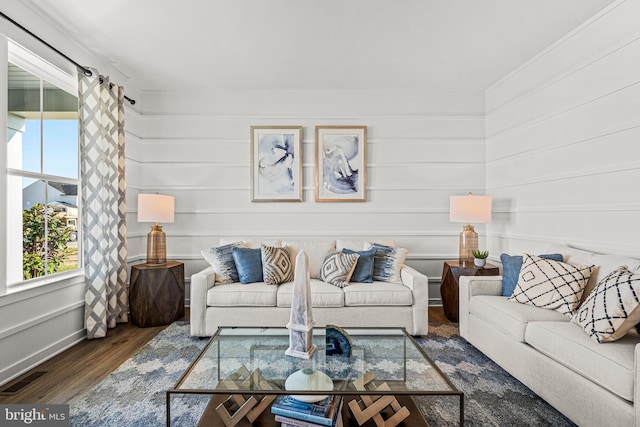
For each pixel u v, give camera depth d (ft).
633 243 7.89
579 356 5.89
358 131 13.83
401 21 9.08
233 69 12.05
